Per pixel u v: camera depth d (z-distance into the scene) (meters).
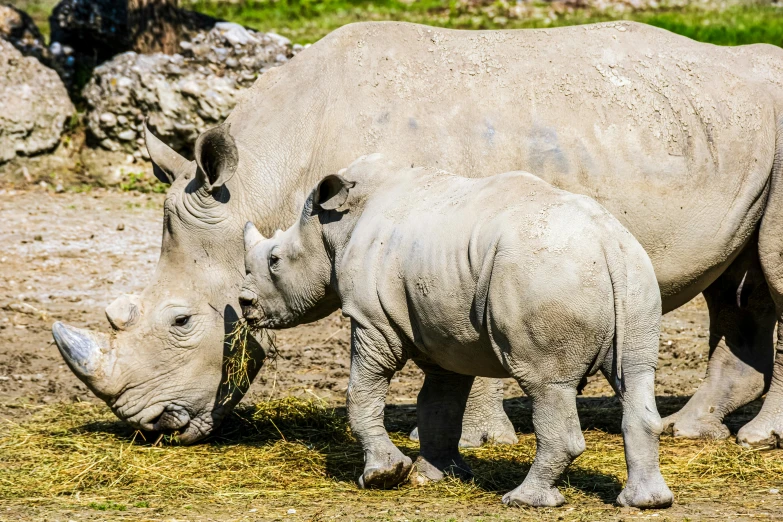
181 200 26.88
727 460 24.98
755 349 28.34
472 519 20.03
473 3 98.62
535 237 19.69
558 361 19.78
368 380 22.42
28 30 66.06
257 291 24.39
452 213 21.19
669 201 26.09
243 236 25.62
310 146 27.16
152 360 26.70
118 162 59.62
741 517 20.11
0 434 27.86
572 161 25.97
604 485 22.56
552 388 19.95
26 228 51.09
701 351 37.91
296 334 40.41
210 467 24.94
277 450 26.34
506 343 20.00
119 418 27.56
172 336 26.69
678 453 25.98
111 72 60.06
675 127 26.25
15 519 20.95
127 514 21.36
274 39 63.59
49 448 26.59
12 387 33.00
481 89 26.70
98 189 58.69
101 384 26.33
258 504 21.94
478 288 20.20
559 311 19.44
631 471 20.33
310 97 27.45
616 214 26.09
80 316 40.88
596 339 19.64
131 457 25.73
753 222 26.66
